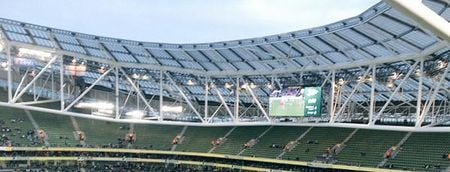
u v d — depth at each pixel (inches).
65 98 3636.8
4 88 3575.3
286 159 2824.8
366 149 2625.5
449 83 2266.2
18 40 2672.2
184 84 3277.6
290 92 2504.9
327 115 2650.1
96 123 3720.5
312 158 2736.2
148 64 2967.5
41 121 3528.5
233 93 3339.1
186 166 3267.7
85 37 2571.4
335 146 2785.4
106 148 3304.6
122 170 3107.8
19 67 3348.9
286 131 3238.2
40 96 3631.9
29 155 3137.3
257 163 2984.7
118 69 3075.8
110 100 3801.7
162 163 3304.6
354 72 2491.4
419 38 1771.7
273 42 2336.4
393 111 2945.4
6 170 2881.4
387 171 2288.4
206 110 3048.7
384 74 2333.9
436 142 2421.3
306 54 2394.2
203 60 2810.0
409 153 2416.3
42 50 2731.3
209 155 3176.7
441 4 1423.5
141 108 3865.7
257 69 2780.5
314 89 2384.4
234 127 3550.7
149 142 3501.5
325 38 2142.0
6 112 3538.4
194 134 3580.2
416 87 2501.2
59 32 2503.7
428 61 2007.9
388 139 2659.9
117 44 2669.8
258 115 3533.5
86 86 3698.3
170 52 2751.0
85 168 3112.7
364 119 2888.8
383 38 1937.7
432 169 2193.7
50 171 2913.4
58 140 3321.9
